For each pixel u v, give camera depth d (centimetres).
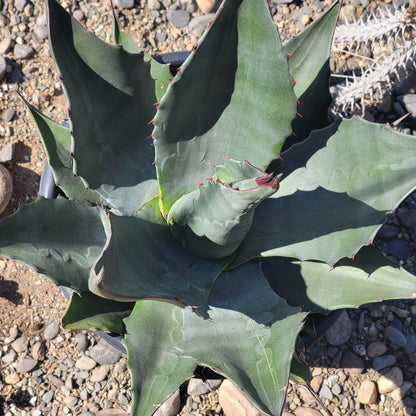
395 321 102
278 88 67
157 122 69
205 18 111
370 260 74
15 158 106
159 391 69
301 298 76
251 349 69
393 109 107
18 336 100
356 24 98
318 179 73
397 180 69
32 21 111
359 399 98
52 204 70
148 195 77
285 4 112
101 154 73
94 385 98
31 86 109
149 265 70
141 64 71
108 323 73
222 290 73
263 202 74
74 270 70
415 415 98
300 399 99
